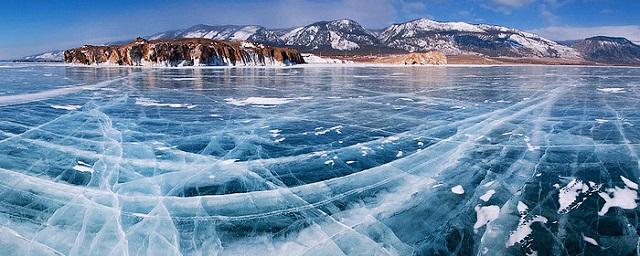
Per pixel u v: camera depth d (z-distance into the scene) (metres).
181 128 14.88
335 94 26.75
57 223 7.09
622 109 19.28
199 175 9.55
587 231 6.90
